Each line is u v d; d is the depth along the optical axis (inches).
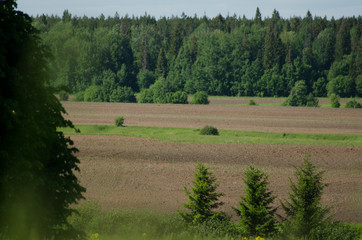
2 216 1374.3
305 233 2600.9
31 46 1519.4
